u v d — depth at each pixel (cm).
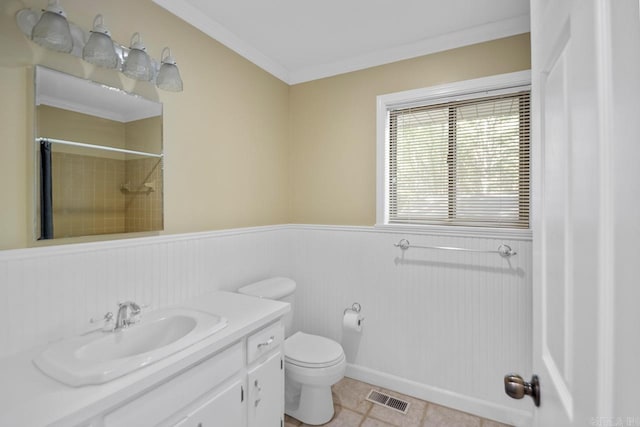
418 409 202
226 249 198
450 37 204
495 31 193
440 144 214
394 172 229
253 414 143
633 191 30
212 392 122
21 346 111
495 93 196
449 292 204
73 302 125
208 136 190
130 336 129
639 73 28
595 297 38
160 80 147
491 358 193
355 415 195
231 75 208
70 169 128
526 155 189
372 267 229
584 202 42
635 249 29
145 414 97
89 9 133
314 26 197
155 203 159
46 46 113
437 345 208
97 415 85
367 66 233
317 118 254
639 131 28
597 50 37
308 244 254
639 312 28
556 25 58
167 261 162
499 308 191
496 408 191
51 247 120
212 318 138
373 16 186
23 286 112
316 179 255
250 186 224
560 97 56
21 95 115
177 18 172
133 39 149
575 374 45
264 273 231
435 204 215
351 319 221
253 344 142
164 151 164
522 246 184
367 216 234
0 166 110
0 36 110
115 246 140
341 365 188
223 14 184
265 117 239
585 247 41
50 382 92
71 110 128
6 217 111
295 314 261
